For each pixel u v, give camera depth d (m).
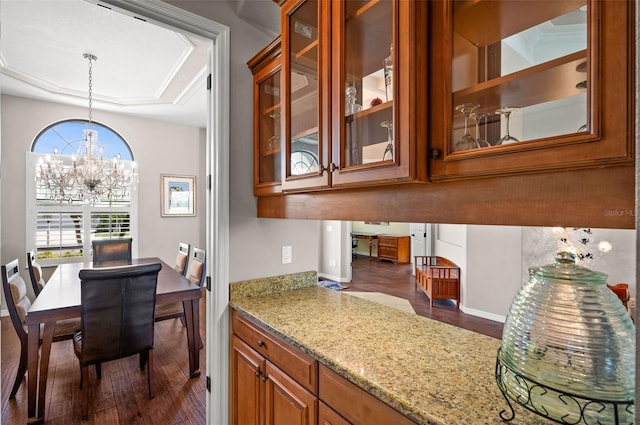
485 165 0.78
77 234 4.49
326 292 1.88
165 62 3.24
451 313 4.26
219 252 1.69
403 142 0.90
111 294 2.02
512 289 3.86
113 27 2.62
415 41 0.88
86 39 2.79
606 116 0.61
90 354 2.02
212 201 1.74
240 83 1.76
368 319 1.41
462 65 0.86
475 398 0.82
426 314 4.21
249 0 1.69
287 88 1.40
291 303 1.65
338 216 1.29
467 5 0.86
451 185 0.91
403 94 0.89
